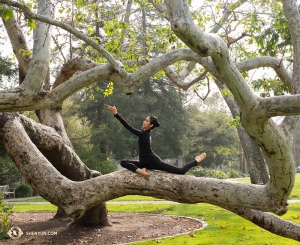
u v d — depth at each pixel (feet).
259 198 17.24
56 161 30.37
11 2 15.19
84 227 36.24
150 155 19.77
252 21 30.40
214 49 12.42
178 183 18.54
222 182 18.19
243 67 22.39
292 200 53.72
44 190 19.63
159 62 16.79
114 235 33.32
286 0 18.31
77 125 121.90
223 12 34.45
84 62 30.86
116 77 16.46
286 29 26.21
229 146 157.28
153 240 30.78
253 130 14.24
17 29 31.37
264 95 27.61
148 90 126.41
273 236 31.30
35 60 16.79
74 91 16.70
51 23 15.69
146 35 33.63
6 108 16.65
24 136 23.73
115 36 33.37
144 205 54.60
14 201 71.51
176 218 42.47
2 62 67.77
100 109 113.91
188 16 11.58
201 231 34.09
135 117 117.70
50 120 33.88
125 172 19.29
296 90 17.63
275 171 15.61
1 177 94.17
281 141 14.55
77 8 28.40
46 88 32.55
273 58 22.91
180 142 126.31
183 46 33.53
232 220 39.55
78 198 18.88
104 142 113.39
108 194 18.88
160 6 35.86
